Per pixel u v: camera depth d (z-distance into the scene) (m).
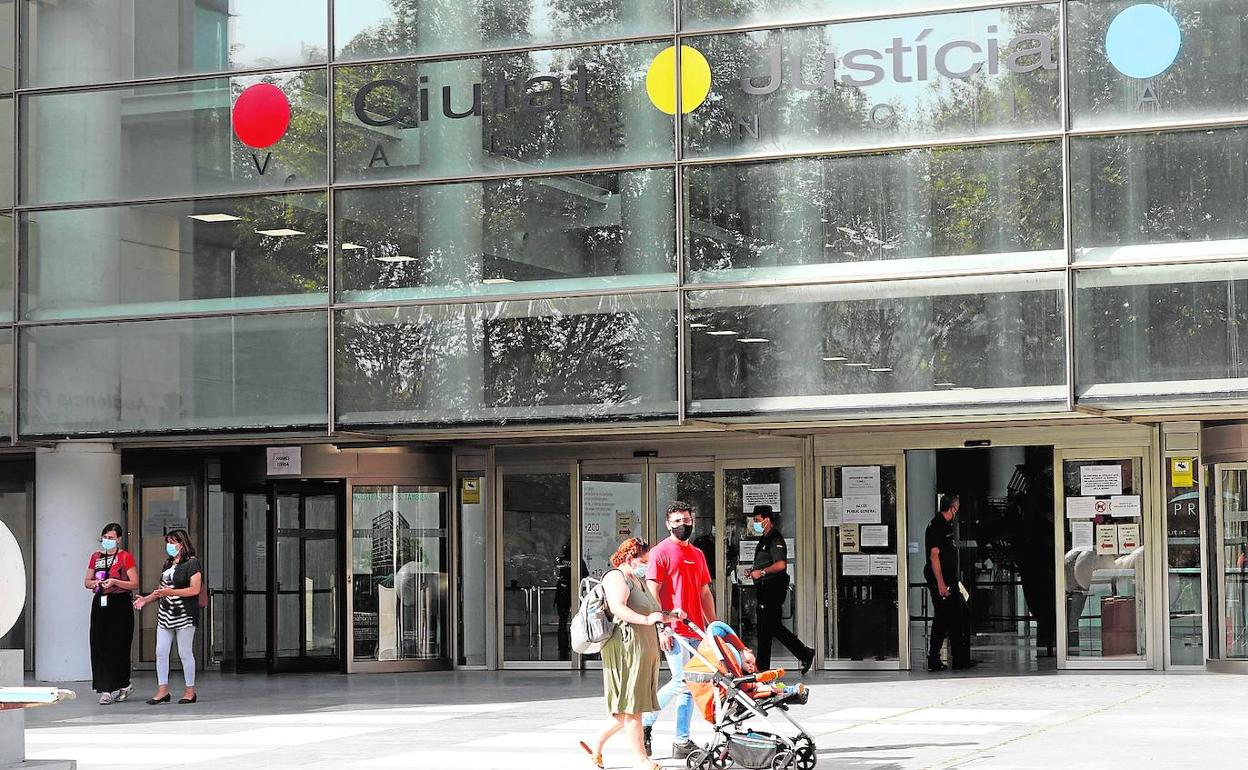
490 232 19.81
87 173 21.33
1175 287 17.59
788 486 21.55
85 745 14.02
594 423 19.27
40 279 21.41
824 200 18.66
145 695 19.56
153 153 21.16
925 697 16.81
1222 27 17.67
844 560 21.22
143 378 20.98
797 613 21.38
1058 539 20.38
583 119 19.53
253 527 23.23
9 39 21.72
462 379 19.80
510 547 22.88
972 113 18.25
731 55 19.08
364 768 11.91
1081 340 17.80
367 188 20.28
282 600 22.80
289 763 12.34
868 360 18.39
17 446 21.59
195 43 21.12
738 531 21.75
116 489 21.92
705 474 22.00
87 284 21.27
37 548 21.84
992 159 18.17
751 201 18.89
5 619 11.15
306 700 18.31
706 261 19.00
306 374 20.38
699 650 11.52
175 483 24.42
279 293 20.56
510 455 22.88
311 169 20.55
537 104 19.72
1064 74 17.97
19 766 10.75
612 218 19.34
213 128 20.97
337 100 20.48
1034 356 17.91
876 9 18.64
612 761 12.14
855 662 21.11
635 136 19.34
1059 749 12.05
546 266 19.56
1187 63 17.75
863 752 12.04
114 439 21.11
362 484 22.55
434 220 20.03
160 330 20.95
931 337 18.22
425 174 20.08
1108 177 17.86
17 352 21.36
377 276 20.20
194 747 13.68
